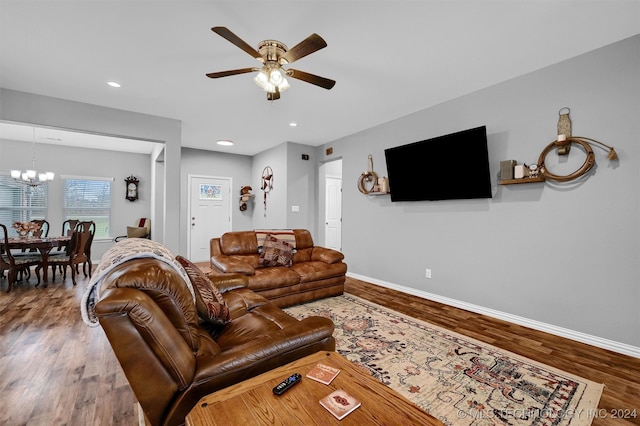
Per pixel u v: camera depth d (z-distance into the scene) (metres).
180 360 1.05
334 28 2.19
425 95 3.42
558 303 2.67
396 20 2.09
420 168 3.77
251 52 1.99
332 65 2.73
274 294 3.21
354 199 5.01
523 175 2.82
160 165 6.14
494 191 3.14
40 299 3.61
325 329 1.49
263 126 4.64
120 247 1.39
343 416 0.92
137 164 6.77
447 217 3.60
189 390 1.06
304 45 1.82
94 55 2.55
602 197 2.43
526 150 2.89
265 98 3.49
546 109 2.76
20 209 5.73
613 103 2.38
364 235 4.80
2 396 1.72
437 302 3.65
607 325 2.40
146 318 0.98
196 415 0.92
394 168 4.10
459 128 3.46
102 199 6.43
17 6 1.93
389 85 3.15
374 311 3.23
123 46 2.42
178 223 4.25
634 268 2.28
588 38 2.31
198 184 6.45
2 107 3.17
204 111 3.94
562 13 2.01
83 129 3.60
